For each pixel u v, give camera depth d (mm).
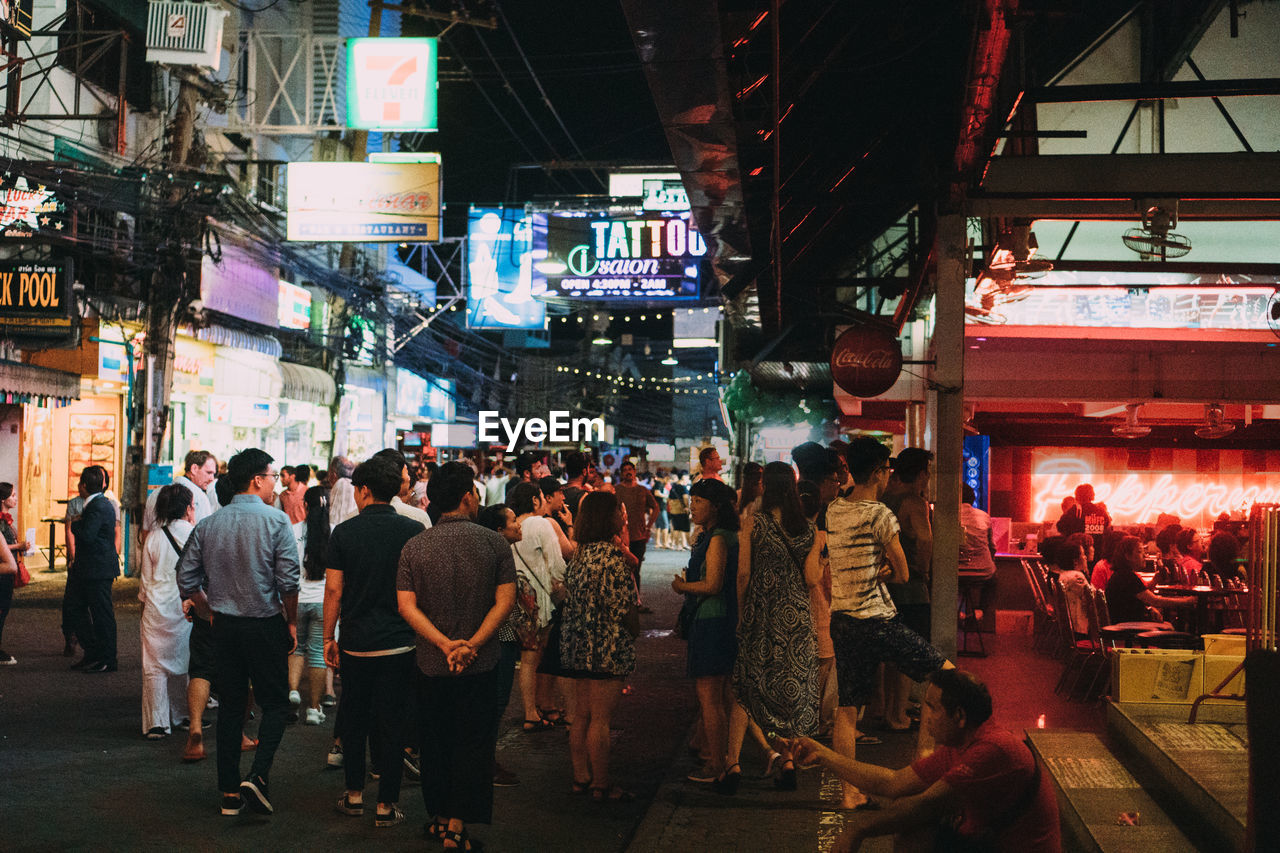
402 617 5918
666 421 67125
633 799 6895
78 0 18391
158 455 18938
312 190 22047
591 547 6902
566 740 8633
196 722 7598
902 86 8992
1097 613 9680
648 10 6012
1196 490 17594
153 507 8398
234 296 22969
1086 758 6797
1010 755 3941
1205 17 11070
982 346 14289
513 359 51281
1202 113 11164
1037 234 13695
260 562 6488
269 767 6441
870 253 11836
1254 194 8539
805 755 4562
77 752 7805
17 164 15586
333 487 9172
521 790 7145
